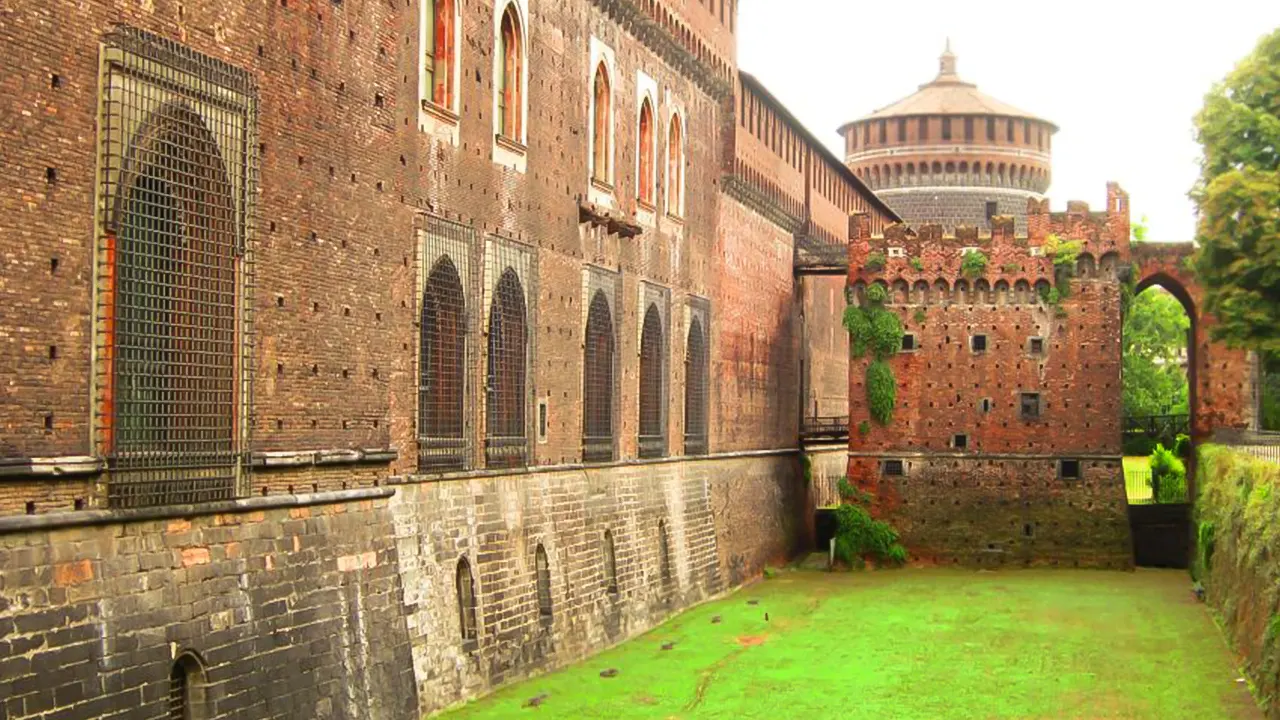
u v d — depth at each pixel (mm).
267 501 30125
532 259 46750
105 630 25172
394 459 36562
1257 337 62344
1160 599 65000
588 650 50000
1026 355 77812
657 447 60188
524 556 45250
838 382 102875
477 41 42844
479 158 42938
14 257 23719
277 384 31031
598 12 53438
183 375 27469
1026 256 77812
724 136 70938
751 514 74125
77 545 24797
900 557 77375
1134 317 131250
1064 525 76938
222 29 28906
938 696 45812
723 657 51188
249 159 29484
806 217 89500
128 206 26078
